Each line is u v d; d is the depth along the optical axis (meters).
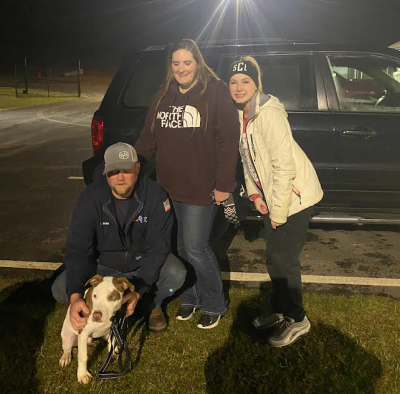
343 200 4.14
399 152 4.00
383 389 2.38
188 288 3.03
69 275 2.53
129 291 2.53
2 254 4.14
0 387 2.39
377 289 3.49
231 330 2.89
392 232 4.58
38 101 21.42
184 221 2.79
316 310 3.08
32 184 6.55
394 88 4.16
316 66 4.07
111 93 4.14
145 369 2.54
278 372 2.51
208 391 2.39
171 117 2.65
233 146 2.61
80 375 2.41
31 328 2.87
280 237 2.63
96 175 2.75
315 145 4.00
